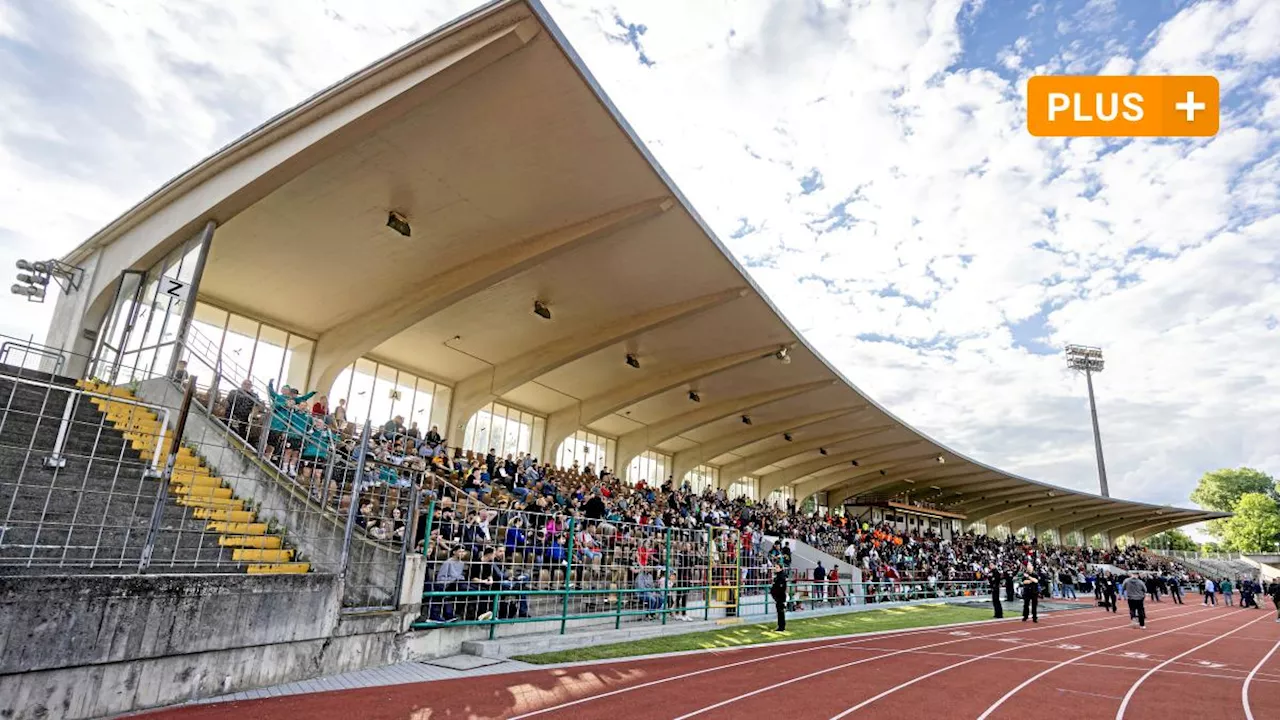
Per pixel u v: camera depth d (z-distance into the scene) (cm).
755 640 1443
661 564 1546
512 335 2491
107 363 1673
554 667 1017
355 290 2059
